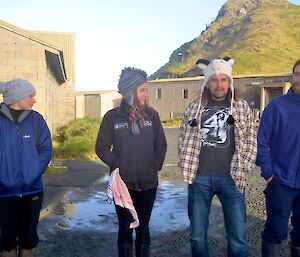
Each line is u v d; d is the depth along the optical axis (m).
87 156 12.12
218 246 4.24
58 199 6.53
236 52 67.12
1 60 11.60
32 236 3.28
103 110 35.22
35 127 3.30
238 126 3.05
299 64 3.15
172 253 4.07
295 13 85.44
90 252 4.10
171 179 8.67
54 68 17.05
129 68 3.34
